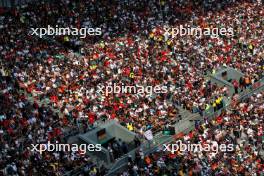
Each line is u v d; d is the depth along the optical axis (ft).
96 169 187.01
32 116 200.64
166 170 191.72
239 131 219.61
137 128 212.02
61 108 211.00
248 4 333.83
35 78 226.79
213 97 238.07
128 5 308.19
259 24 315.58
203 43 283.59
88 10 295.69
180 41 281.54
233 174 195.62
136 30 287.89
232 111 234.79
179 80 243.60
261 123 225.35
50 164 181.57
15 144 186.60
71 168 185.26
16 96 210.59
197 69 258.37
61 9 290.76
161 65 253.65
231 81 266.77
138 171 189.98
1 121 194.49
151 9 310.24
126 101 221.46
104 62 249.14
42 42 259.60
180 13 313.12
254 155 208.44
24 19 275.59
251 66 271.69
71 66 240.73
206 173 193.67
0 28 262.47
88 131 205.05
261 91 261.24
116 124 210.79
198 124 219.20
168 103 231.30
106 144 209.05
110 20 291.99
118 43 270.26
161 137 213.46
